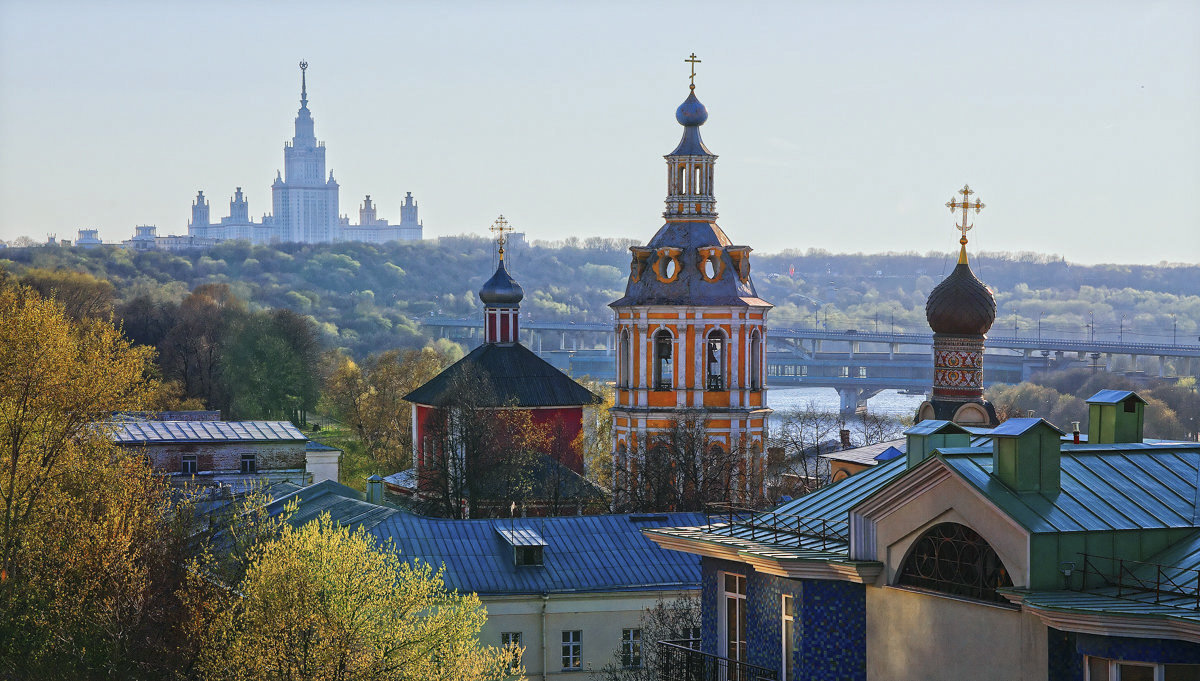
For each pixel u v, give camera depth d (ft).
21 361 266.98
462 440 388.37
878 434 495.82
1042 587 114.01
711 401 376.89
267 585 205.36
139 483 261.03
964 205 318.65
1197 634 101.65
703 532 152.66
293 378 654.53
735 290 378.12
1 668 221.25
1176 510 120.16
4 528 249.55
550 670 241.55
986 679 117.70
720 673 148.97
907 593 125.59
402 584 211.00
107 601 223.51
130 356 282.15
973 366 318.04
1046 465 120.47
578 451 431.02
